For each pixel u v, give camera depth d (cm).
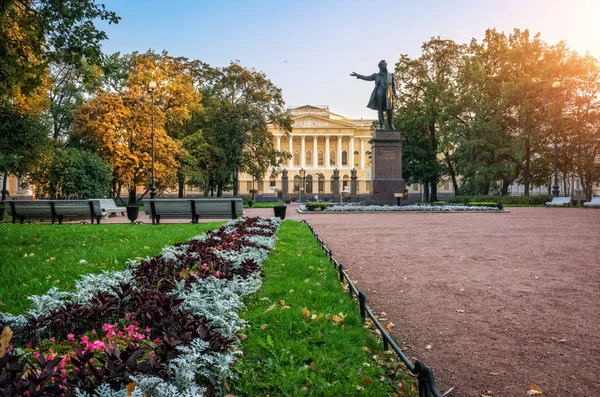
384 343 373
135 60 3794
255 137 4478
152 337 355
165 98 3712
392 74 2716
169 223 1592
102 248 891
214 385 292
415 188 8381
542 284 635
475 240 1148
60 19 1062
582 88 3719
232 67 4500
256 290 537
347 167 8762
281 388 297
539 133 3753
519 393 311
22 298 500
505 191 4459
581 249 978
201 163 4338
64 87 4169
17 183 5012
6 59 1109
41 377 219
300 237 1153
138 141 3462
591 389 315
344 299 522
